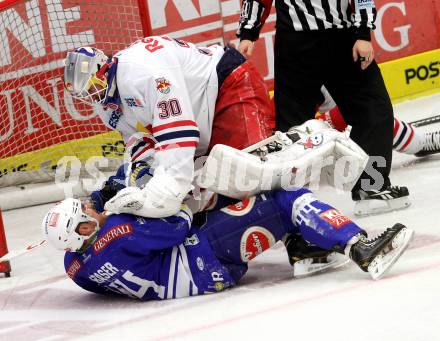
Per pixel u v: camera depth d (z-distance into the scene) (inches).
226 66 408.8
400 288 315.6
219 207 388.5
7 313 408.5
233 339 287.9
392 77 929.5
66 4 675.4
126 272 367.2
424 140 622.2
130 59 374.6
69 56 382.6
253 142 402.3
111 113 401.7
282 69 507.8
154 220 362.0
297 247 379.2
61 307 400.8
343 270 374.3
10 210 787.4
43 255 556.1
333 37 498.0
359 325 275.3
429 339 248.5
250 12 502.3
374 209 505.0
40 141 743.7
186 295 373.4
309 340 269.7
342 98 516.1
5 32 700.0
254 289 368.5
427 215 466.0
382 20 937.5
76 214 362.9
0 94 727.7
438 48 949.2
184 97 370.9
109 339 322.0
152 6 880.9
